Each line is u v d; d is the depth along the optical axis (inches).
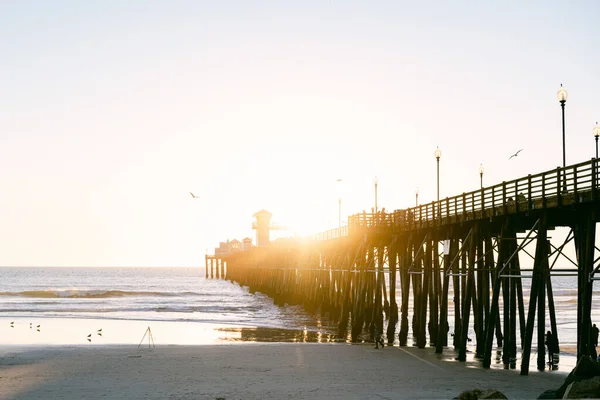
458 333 1514.5
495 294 1160.8
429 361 1299.2
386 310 2354.8
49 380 1122.7
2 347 1612.9
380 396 933.8
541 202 997.2
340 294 2456.9
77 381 1108.5
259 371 1190.9
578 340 920.3
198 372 1186.0
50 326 2460.6
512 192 1091.9
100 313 3127.5
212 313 3115.2
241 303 3843.5
